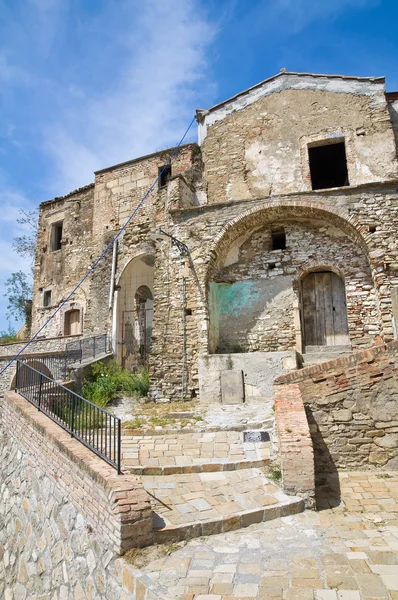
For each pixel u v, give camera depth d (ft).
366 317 37.37
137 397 38.78
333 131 42.50
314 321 40.75
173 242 41.27
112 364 47.16
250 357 36.19
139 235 54.34
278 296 40.47
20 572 22.57
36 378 30.42
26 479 25.20
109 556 15.55
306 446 19.30
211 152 47.16
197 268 39.88
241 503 18.34
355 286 38.32
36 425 25.27
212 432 27.45
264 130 45.16
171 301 40.29
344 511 17.89
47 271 66.03
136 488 16.71
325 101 43.62
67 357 48.85
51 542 20.35
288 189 42.78
